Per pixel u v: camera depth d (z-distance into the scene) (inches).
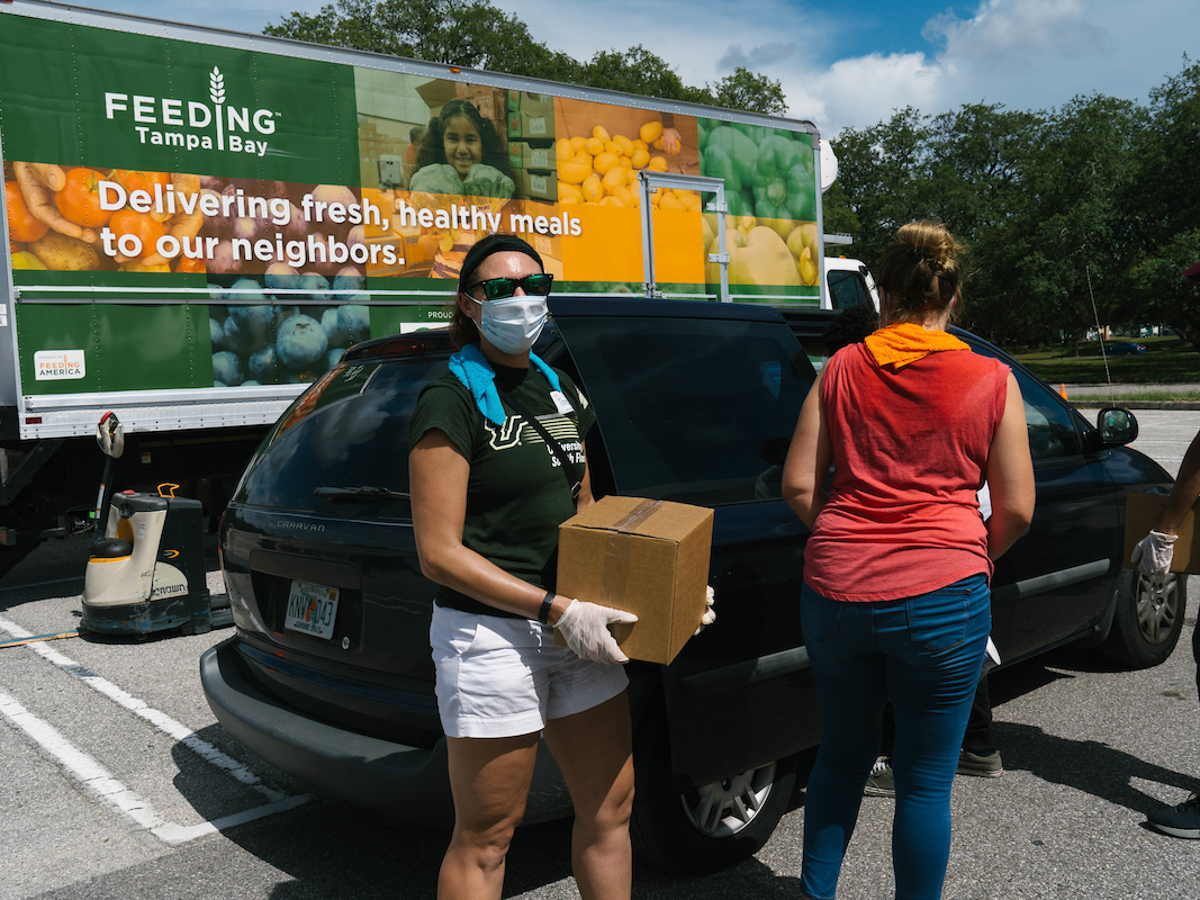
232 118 269.9
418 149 304.2
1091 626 164.6
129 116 253.9
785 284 410.6
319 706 111.4
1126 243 1328.7
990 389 83.3
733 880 109.5
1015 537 86.6
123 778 144.4
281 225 279.6
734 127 388.8
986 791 130.4
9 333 241.8
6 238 238.5
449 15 1380.4
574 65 1461.6
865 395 85.4
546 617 72.4
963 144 2116.1
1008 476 84.4
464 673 74.5
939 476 83.8
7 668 202.5
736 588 103.8
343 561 106.7
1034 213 1518.2
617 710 81.0
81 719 170.7
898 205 1937.7
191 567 226.8
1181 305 1220.5
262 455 130.7
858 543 83.7
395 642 100.7
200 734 162.9
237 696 119.0
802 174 416.2
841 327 121.0
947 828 85.0
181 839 124.0
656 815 101.0
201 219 266.2
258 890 110.5
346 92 289.6
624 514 79.1
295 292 283.0
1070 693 169.0
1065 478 154.9
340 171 289.4
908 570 81.6
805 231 418.0
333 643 107.8
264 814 131.2
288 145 279.6
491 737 74.1
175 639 225.3
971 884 106.6
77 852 121.0
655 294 362.3
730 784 112.1
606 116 346.6
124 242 254.7
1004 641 140.8
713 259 382.0
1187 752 142.6
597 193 345.1
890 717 149.3
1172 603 184.4
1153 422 674.2
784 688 109.1
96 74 248.8
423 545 72.6
